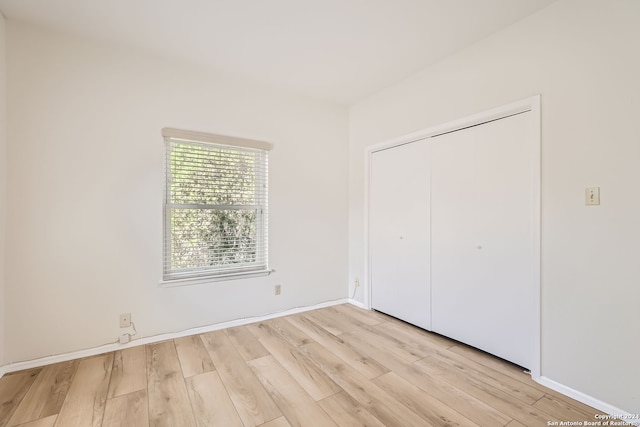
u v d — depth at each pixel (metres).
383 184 3.25
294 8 1.95
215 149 2.85
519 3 1.89
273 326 2.91
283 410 1.67
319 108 3.45
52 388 1.86
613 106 1.64
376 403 1.73
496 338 2.26
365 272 3.44
